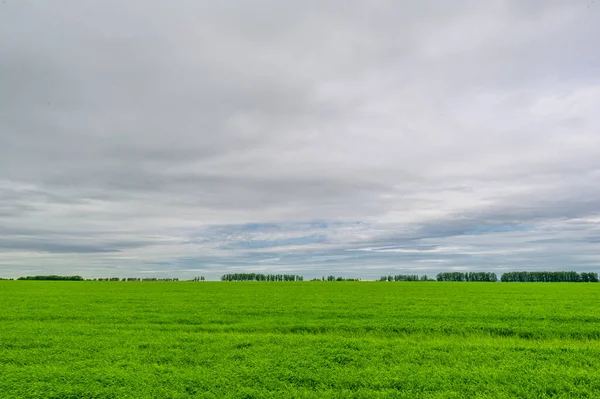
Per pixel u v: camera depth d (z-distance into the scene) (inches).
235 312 1229.1
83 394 494.9
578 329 910.4
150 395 490.9
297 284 3334.2
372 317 1112.8
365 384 533.3
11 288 2509.8
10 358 653.3
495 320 1050.1
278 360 639.8
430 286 2886.3
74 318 1113.4
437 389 514.6
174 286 2881.4
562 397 479.2
